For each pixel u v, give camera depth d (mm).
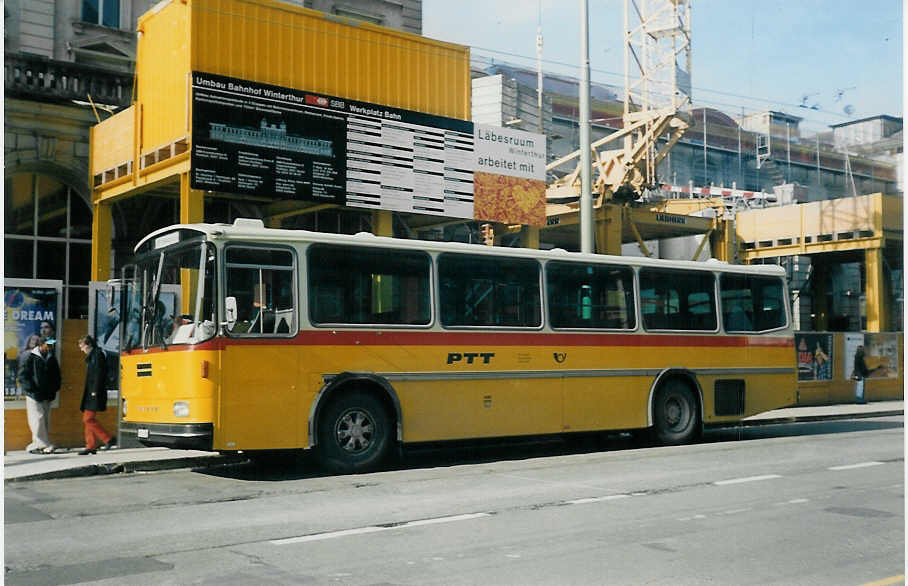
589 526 8586
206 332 11828
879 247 39125
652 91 37250
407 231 25547
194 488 11297
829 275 47656
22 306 14547
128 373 13031
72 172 23062
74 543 7887
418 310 13508
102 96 23562
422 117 22641
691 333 16766
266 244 12344
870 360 29078
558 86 61719
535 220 24594
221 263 12016
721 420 17062
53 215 23156
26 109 22281
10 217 22469
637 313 16062
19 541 7980
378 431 12992
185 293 12297
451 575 6711
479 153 23625
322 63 21250
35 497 10617
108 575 6734
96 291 15188
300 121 20578
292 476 12406
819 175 72438
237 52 19906
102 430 14547
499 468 13102
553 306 15008
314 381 12398
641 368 15992
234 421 11797
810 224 41375
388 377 13055
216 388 11727
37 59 22453
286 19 20703
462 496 10398
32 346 14492
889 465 13156
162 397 12195
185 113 19234
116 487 11461
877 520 8930
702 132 67000
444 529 8445
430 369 13484
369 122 21703
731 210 52906
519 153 24406
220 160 19344
